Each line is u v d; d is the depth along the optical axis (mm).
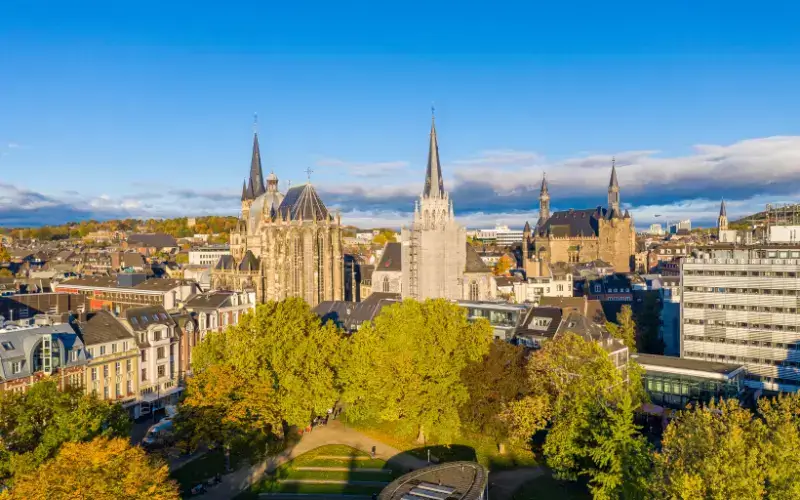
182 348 135000
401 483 69125
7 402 72438
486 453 100375
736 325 133500
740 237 161250
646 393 114500
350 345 118812
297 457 99000
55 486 56656
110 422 80750
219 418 92188
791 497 54344
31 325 113000
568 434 82750
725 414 71688
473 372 100188
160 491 61594
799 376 124562
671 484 60438
